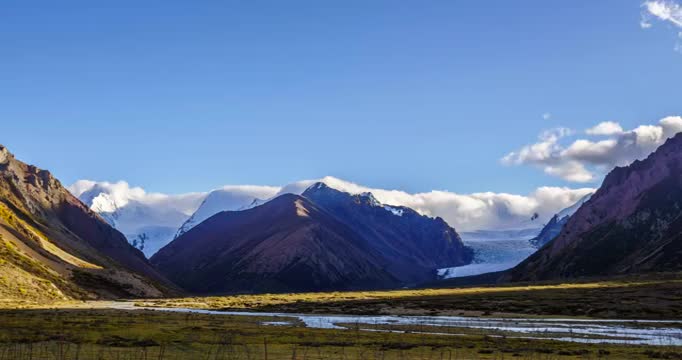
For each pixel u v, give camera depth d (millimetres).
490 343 77062
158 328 90250
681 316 129125
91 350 61344
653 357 63688
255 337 79875
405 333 93438
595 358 62312
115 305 196375
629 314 134500
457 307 165625
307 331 92500
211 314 148750
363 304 193375
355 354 62719
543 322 120875
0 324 88312
